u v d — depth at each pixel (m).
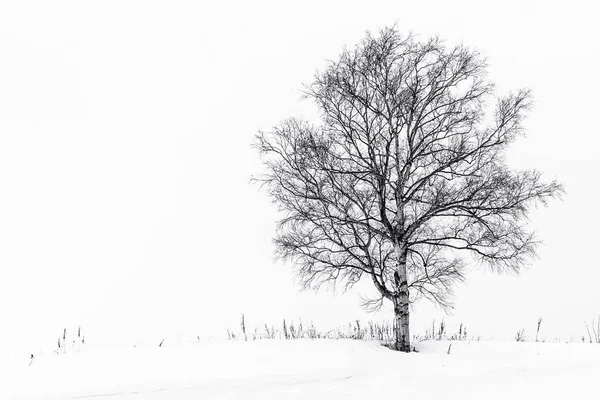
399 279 18.56
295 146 19.17
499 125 18.73
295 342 16.48
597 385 11.57
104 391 11.89
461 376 13.31
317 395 11.57
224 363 14.10
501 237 18.61
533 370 13.73
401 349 18.05
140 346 16.67
